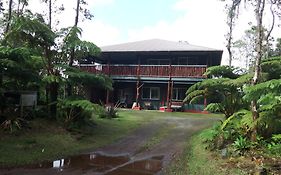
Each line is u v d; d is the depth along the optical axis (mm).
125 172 8133
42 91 14664
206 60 26719
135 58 28859
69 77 12578
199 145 10578
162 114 21016
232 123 9969
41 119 12648
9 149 9336
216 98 12570
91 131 13367
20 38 12750
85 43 13078
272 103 8164
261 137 8719
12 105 11875
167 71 25312
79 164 8859
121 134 13461
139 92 27766
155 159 9570
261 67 10188
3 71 10953
